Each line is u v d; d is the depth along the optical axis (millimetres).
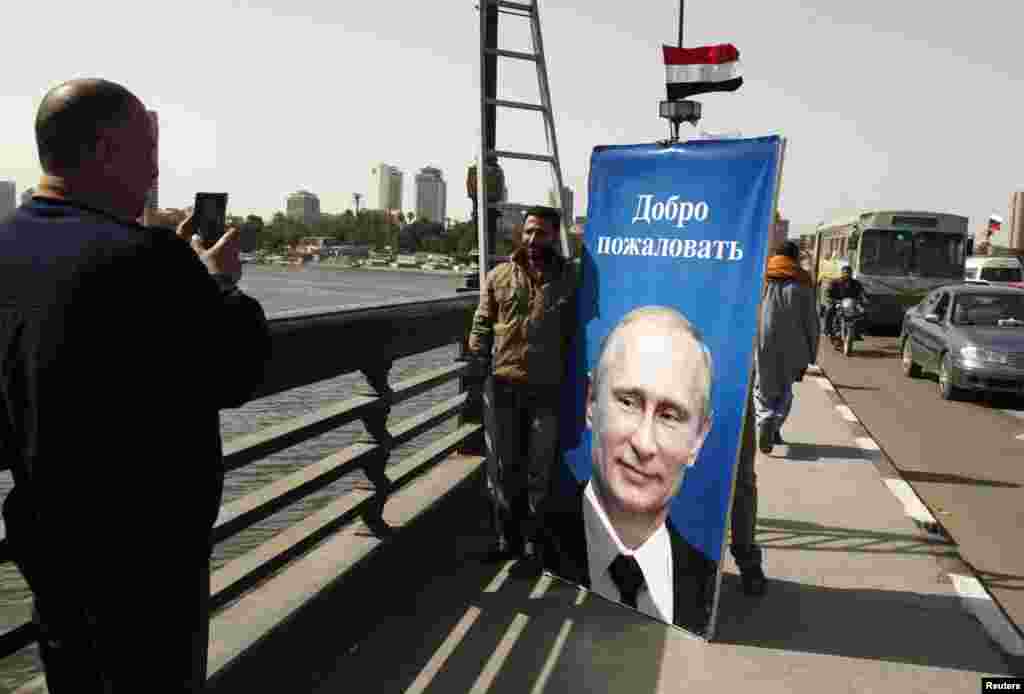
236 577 3350
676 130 5035
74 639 2049
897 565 5562
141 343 2006
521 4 6367
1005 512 7113
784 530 6238
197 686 2230
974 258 36188
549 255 5012
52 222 2025
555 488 4875
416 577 4883
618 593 4527
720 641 4348
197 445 2152
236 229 2346
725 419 4164
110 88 2125
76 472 1960
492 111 6668
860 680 3992
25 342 1953
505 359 4949
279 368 3494
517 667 3957
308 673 3674
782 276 8367
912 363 16281
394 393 4828
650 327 4441
